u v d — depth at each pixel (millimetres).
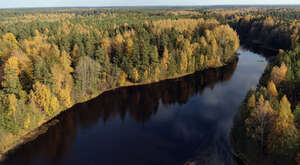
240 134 42406
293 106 47125
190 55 95938
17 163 42719
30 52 75062
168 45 96625
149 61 87250
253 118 39250
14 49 71750
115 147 47406
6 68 52344
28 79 60844
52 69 60344
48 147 47656
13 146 47219
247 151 39906
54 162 43000
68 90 64812
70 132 53469
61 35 103188
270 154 36844
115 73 80125
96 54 79500
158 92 77812
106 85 79875
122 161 42750
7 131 47719
